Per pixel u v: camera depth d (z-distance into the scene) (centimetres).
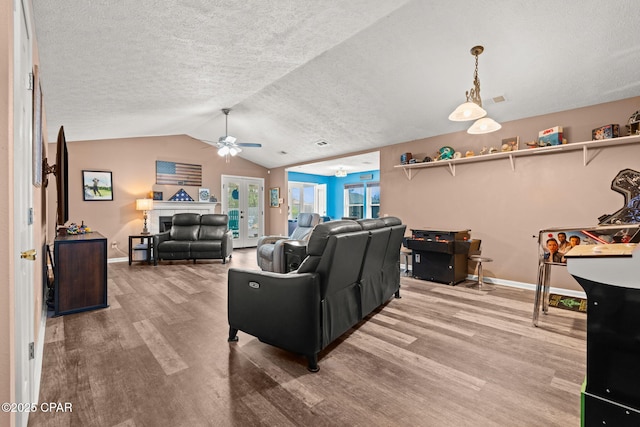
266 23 233
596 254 121
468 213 454
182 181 707
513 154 396
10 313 102
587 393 124
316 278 201
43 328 259
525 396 171
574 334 256
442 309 319
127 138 629
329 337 215
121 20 198
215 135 679
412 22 273
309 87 419
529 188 396
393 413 156
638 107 323
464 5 247
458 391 176
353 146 605
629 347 115
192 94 385
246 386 180
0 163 101
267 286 218
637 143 321
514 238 410
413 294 374
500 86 342
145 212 614
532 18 249
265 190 887
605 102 342
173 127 594
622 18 237
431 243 429
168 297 355
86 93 317
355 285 258
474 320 288
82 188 577
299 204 1029
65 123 419
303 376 192
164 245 563
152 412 156
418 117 443
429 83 359
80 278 305
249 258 642
